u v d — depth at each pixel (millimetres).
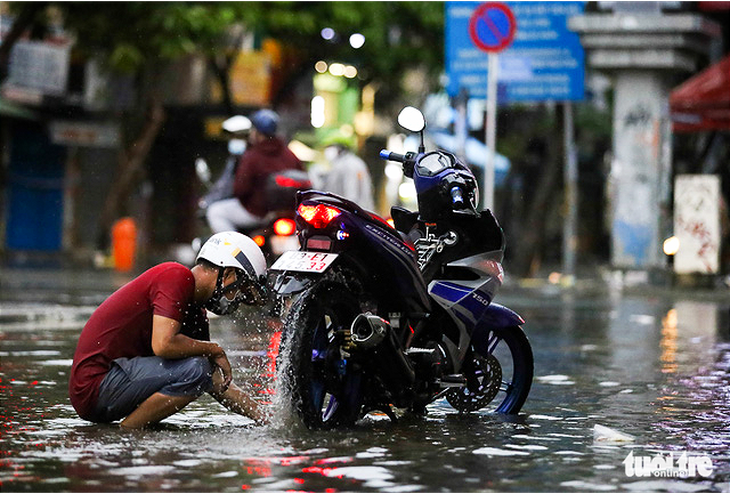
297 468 13461
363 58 85250
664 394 20828
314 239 16250
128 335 16344
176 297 16219
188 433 15672
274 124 35500
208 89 80438
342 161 40656
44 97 78312
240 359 24828
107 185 86250
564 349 28953
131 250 72875
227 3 64062
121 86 80625
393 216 18516
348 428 16297
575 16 57625
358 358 16219
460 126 58062
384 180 106000
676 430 16844
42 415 17281
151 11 60562
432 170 17859
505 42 46469
